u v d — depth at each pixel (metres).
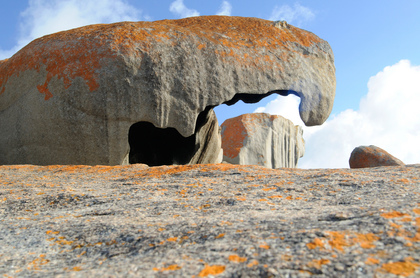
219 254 2.29
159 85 9.36
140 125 11.86
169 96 9.47
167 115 9.48
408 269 1.88
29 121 9.48
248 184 4.60
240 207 3.63
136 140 12.13
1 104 10.02
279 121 23.39
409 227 2.38
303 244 2.28
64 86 9.27
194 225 3.03
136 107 9.29
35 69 9.61
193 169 5.71
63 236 3.09
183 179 5.14
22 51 10.39
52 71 9.41
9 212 4.06
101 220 3.49
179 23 11.36
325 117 11.24
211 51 10.00
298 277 1.91
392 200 3.32
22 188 5.12
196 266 2.14
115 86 9.20
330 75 11.49
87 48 9.45
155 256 2.43
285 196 3.98
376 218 2.59
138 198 4.31
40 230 3.28
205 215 3.44
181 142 12.84
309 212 3.18
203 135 13.34
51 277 2.20
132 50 9.37
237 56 10.19
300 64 10.88
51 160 9.37
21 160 9.58
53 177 5.99
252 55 10.38
